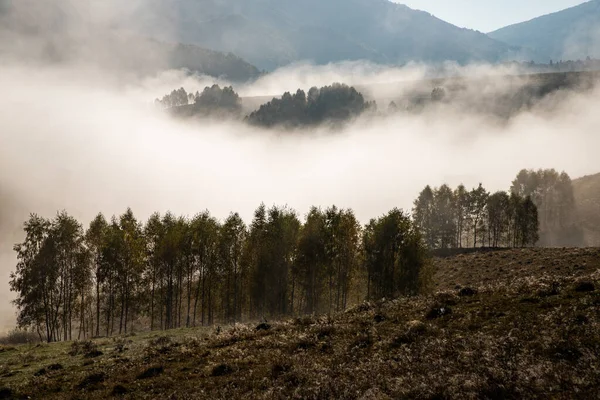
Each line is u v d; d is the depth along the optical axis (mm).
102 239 60125
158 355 23031
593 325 14789
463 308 21375
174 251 61125
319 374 15547
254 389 15234
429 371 13758
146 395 16453
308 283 62125
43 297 55531
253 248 63688
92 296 62625
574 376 11258
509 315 18516
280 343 21406
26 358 27922
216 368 18328
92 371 21234
